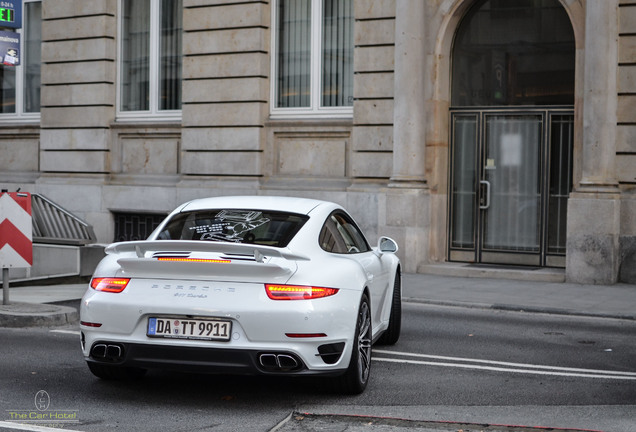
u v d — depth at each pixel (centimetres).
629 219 1466
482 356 877
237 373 630
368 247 841
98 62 2022
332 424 606
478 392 715
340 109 1791
